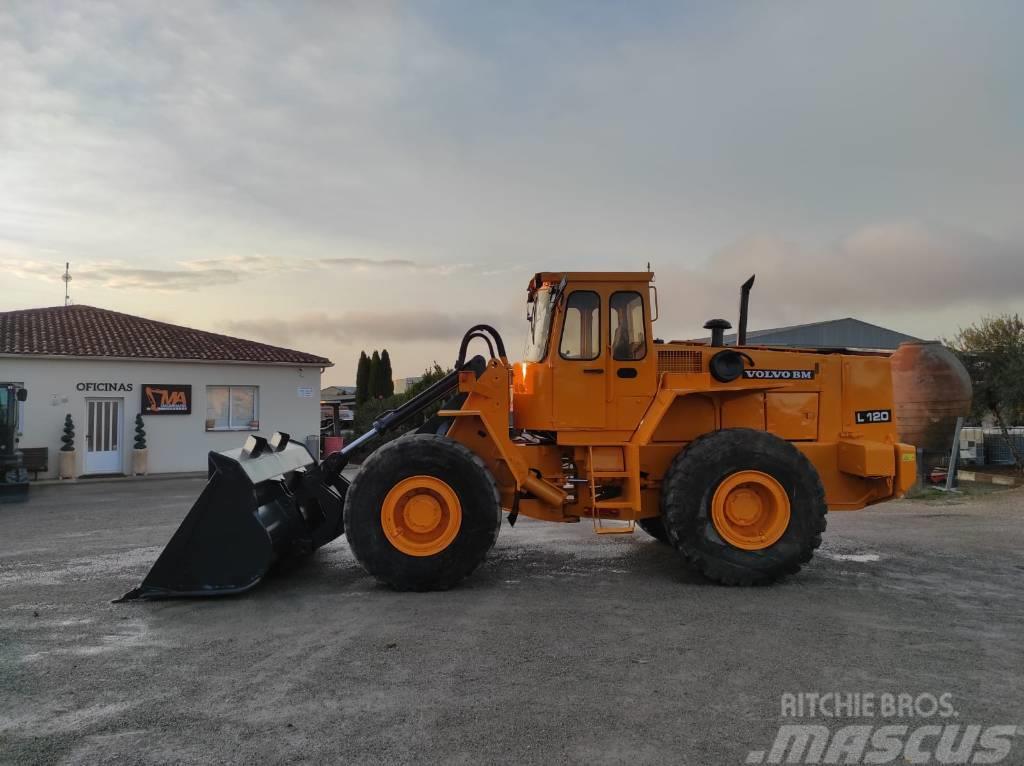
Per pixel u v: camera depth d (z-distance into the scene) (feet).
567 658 13.93
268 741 10.55
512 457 20.81
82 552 26.40
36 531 32.60
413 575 19.03
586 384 20.95
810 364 22.39
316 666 13.62
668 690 12.34
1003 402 53.72
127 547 27.45
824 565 22.50
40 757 10.10
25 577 21.81
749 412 22.12
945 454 48.78
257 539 18.54
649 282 21.29
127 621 16.69
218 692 12.40
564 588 19.61
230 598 18.67
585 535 28.43
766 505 19.99
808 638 15.10
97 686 12.71
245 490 18.69
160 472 70.08
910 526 30.60
